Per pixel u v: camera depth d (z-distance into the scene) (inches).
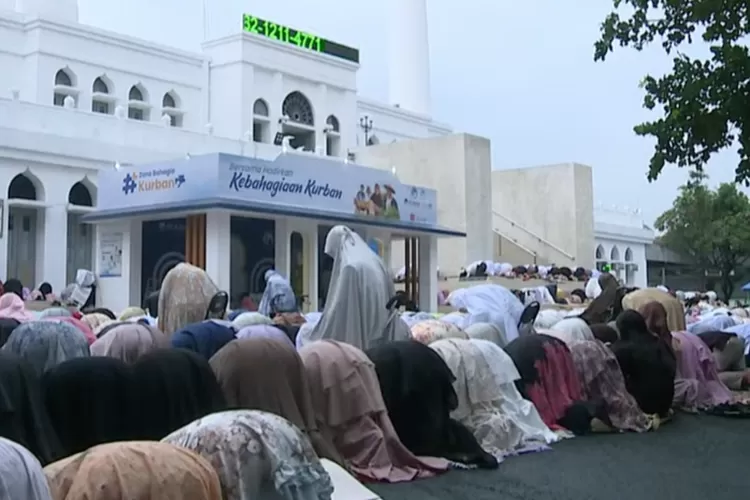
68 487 143.9
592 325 481.1
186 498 145.6
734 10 328.5
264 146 1204.5
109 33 1344.7
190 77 1475.1
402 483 280.2
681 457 331.3
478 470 301.3
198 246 650.8
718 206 1892.2
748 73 324.5
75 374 225.1
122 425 227.0
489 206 1198.9
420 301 865.5
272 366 257.3
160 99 1430.9
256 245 671.1
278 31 1558.8
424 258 872.3
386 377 307.4
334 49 1668.3
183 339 328.8
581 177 1430.9
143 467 145.9
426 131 1941.4
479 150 1187.3
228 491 165.9
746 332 591.2
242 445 170.1
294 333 406.9
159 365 234.1
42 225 949.2
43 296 777.6
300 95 1604.3
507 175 1476.4
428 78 2007.9
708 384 475.5
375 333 362.6
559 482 286.4
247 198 657.0
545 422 371.2
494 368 344.2
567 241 1407.5
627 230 1851.6
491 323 434.3
